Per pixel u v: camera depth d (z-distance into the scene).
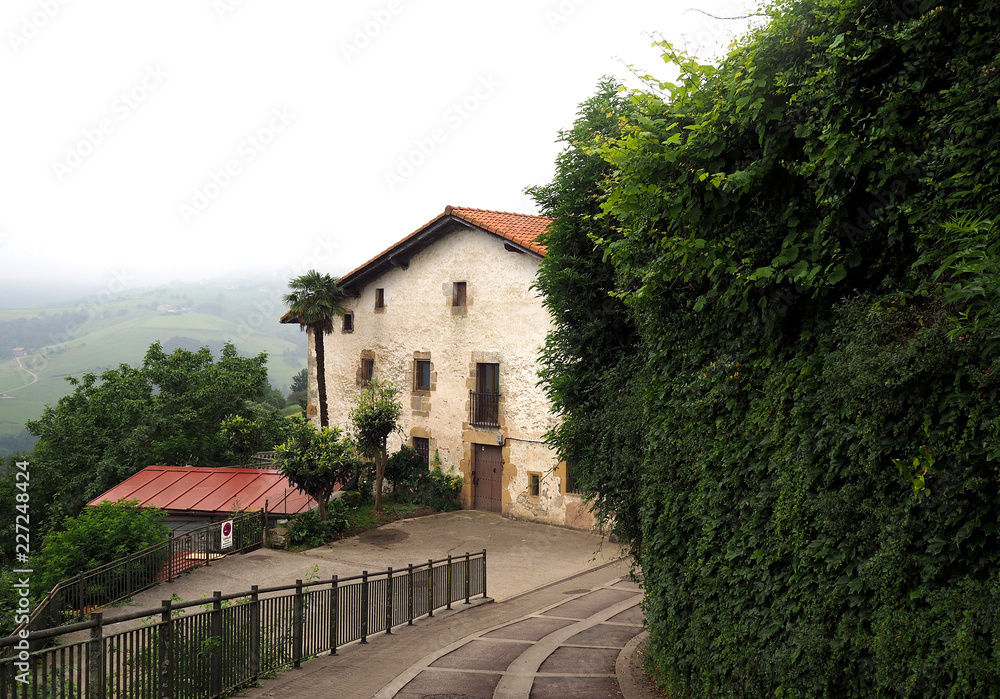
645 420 7.38
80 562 14.51
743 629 5.34
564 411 9.97
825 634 4.39
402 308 25.89
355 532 20.59
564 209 9.85
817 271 4.65
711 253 5.51
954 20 4.19
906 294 4.16
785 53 5.01
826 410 4.57
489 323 23.25
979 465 3.55
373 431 22.00
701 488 6.17
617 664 8.36
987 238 3.28
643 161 5.64
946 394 3.77
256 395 29.36
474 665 8.80
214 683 7.38
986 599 3.38
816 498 4.64
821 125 4.73
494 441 23.22
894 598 3.88
